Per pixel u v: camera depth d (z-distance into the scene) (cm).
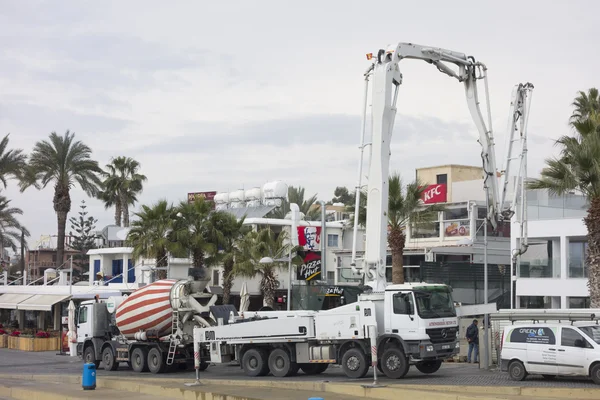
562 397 1969
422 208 4162
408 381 2333
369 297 2455
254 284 6141
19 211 7275
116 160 8175
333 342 2516
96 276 6419
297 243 6169
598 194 3078
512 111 2602
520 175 2614
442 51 2544
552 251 4291
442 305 2477
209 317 3062
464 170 6856
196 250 4906
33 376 3061
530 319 2631
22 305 5816
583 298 3950
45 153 6750
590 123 3222
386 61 2477
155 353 3077
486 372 2686
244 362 2716
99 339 3406
